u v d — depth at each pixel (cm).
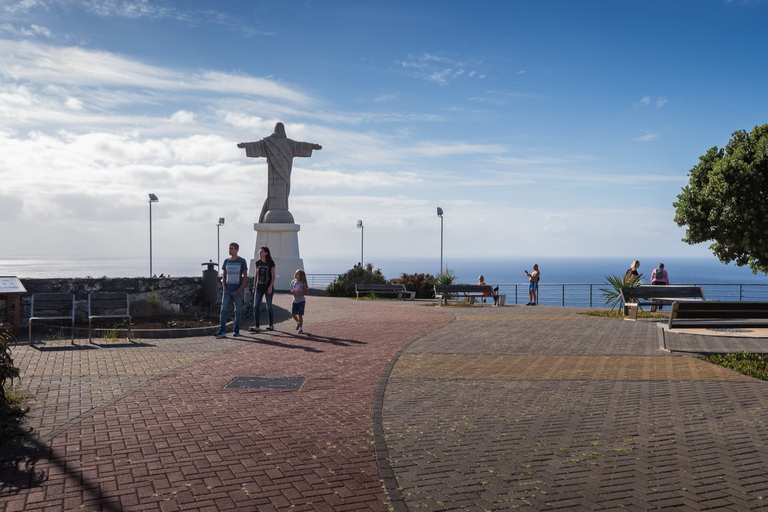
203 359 933
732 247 1560
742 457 481
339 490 418
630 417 602
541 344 1096
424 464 468
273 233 3412
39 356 960
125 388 725
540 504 393
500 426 573
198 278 1532
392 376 807
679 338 1176
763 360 900
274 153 3475
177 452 493
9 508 385
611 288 1800
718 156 1545
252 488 420
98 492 411
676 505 391
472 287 2255
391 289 2719
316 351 1016
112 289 1416
